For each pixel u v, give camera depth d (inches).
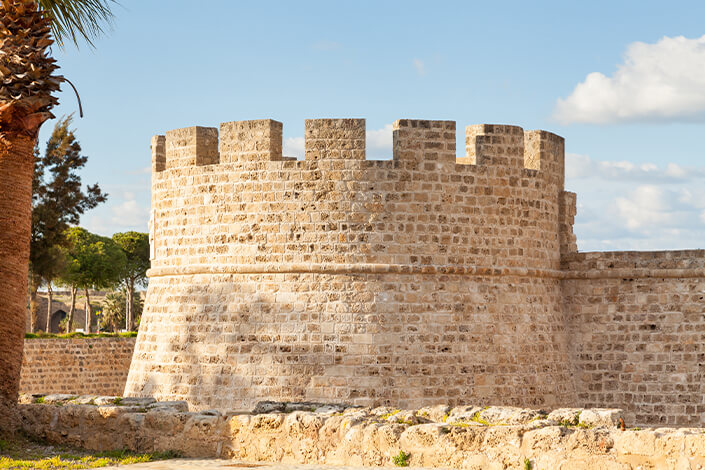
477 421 612.1
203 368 1019.3
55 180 1945.1
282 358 987.9
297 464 593.0
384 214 1000.9
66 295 4697.3
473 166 1036.5
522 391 1035.9
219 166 1042.1
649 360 1091.9
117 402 730.8
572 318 1130.0
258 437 620.7
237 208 1027.9
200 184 1056.8
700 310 1080.2
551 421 580.7
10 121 707.4
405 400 976.3
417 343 990.4
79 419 687.7
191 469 569.3
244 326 1005.2
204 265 1042.7
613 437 511.8
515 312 1047.0
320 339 984.3
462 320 1010.7
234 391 995.3
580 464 516.1
